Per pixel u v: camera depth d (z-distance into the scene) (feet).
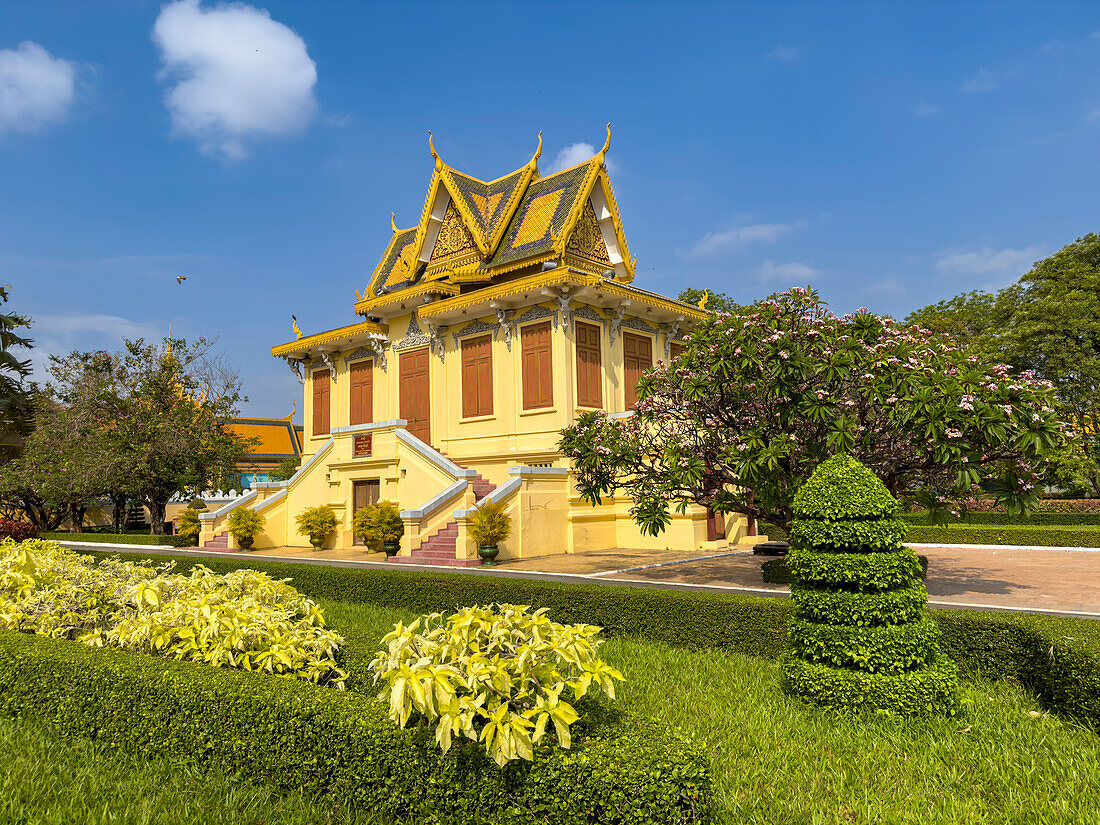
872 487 20.42
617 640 28.22
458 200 80.53
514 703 13.62
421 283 80.07
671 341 80.79
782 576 41.70
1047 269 93.86
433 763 13.12
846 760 15.99
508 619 15.05
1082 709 17.76
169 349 95.61
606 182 77.92
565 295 66.23
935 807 13.73
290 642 18.98
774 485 36.70
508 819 12.33
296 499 77.36
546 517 60.95
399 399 81.35
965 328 100.78
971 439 33.71
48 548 31.99
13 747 17.07
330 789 14.15
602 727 13.43
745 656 25.68
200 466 93.30
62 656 19.19
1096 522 75.82
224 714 15.71
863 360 35.47
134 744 16.81
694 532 63.21
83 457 84.17
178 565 49.21
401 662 14.08
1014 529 66.39
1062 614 31.40
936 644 19.39
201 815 13.73
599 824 11.84
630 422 43.73
